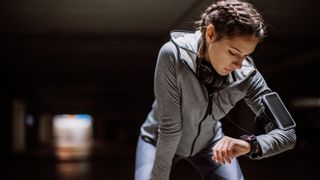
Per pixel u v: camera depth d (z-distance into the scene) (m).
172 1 7.55
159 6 7.97
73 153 21.00
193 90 1.92
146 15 8.77
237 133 2.18
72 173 11.76
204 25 1.81
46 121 44.78
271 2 7.29
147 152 2.38
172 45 1.89
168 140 2.01
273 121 1.87
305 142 16.45
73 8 8.27
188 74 1.88
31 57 14.36
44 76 19.86
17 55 13.93
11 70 17.64
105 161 16.00
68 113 42.47
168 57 1.89
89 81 21.92
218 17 1.71
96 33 10.67
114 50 13.00
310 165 11.98
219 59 1.77
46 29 10.15
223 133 2.38
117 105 37.59
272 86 16.78
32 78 20.56
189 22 2.19
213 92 1.94
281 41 10.84
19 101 22.31
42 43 11.43
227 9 1.69
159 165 2.10
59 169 12.98
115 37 10.89
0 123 18.30
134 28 10.09
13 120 20.20
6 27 9.91
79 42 11.07
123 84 23.28
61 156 18.73
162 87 1.94
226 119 2.30
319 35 10.71
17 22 9.45
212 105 2.00
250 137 1.80
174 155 2.30
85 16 8.93
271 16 8.52
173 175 10.22
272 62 15.05
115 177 10.72
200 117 2.05
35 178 10.72
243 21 1.66
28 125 27.16
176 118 1.98
